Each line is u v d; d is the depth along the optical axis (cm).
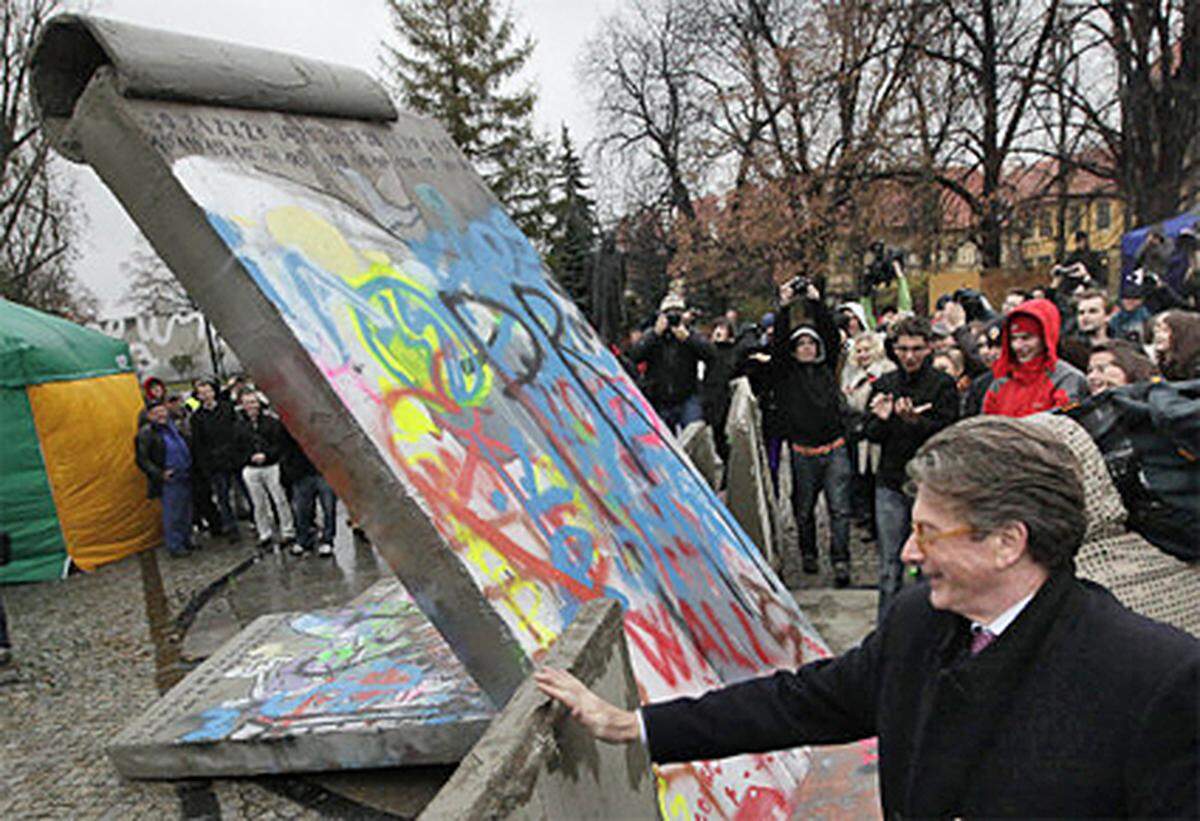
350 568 793
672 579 318
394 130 372
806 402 586
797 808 289
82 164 257
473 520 240
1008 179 2236
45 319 902
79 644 620
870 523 699
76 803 356
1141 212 1652
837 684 159
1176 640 120
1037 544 127
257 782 336
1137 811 115
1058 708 121
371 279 286
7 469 826
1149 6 1662
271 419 871
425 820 120
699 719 164
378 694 346
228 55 285
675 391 824
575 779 158
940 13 2059
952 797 128
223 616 668
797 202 2188
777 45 2344
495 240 392
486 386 299
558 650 175
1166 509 266
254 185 268
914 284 2023
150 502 941
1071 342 502
